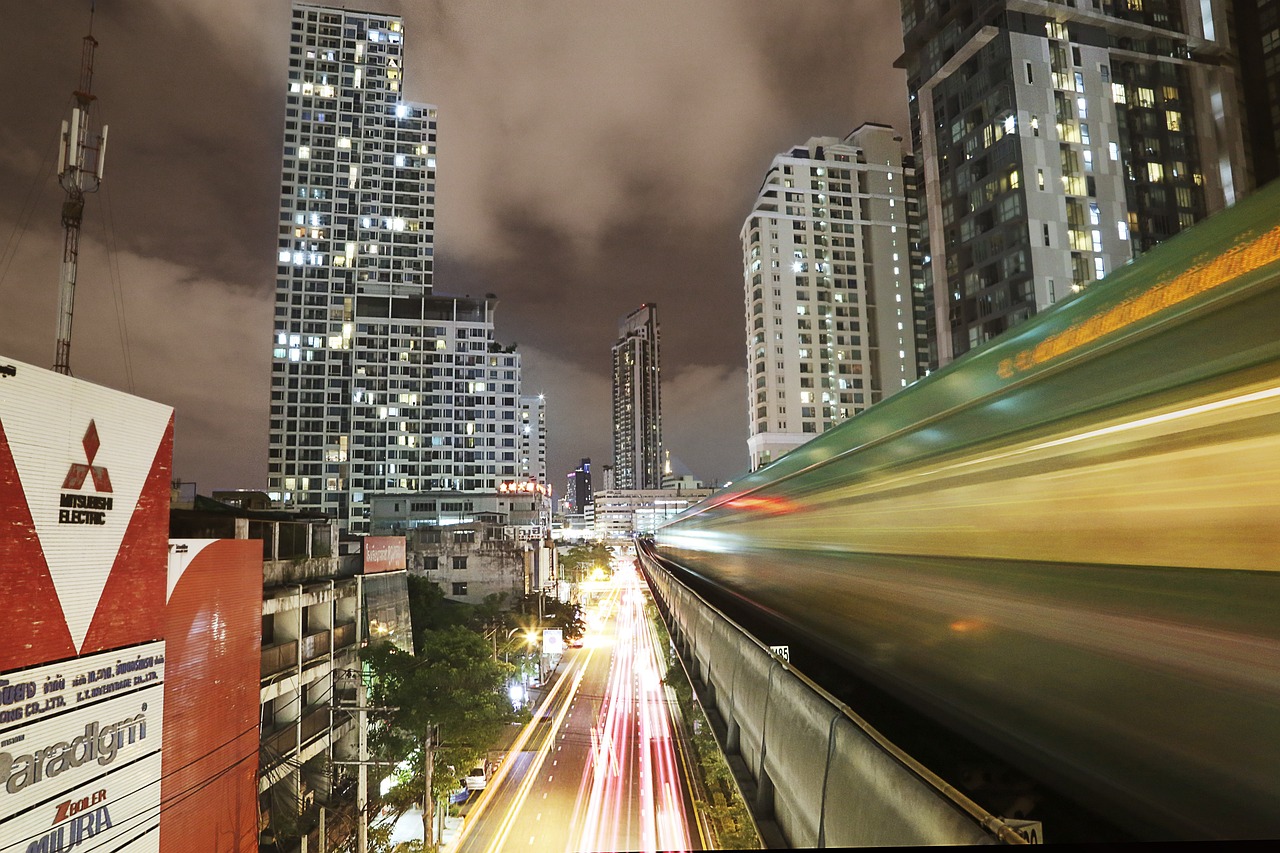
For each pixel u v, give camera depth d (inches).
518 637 2003.0
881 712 446.3
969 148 2297.0
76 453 530.0
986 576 287.9
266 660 853.2
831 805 220.4
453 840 1128.2
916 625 353.4
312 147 4655.5
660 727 1752.0
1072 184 2101.4
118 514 572.1
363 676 1093.1
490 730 1047.6
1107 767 216.8
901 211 4372.5
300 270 4515.3
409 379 4547.2
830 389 4069.9
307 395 4404.5
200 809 669.3
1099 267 2075.5
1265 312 167.3
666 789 1321.4
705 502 1337.4
